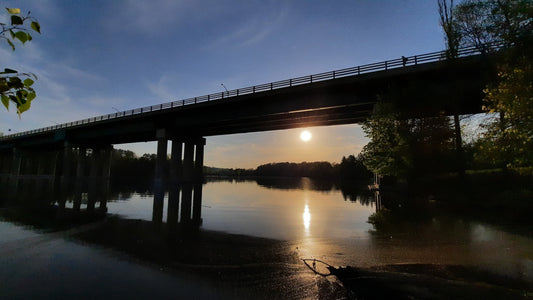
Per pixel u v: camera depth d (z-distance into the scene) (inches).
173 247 380.8
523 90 339.0
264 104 1599.4
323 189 2110.0
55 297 225.1
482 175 836.0
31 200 958.4
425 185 949.2
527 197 558.9
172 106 1930.4
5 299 220.8
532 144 341.1
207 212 756.6
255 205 941.2
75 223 556.4
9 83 72.8
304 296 223.9
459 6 797.2
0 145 3383.4
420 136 901.8
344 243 400.5
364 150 1079.0
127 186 1975.9
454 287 213.8
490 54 668.1
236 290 237.6
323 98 1396.4
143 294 230.8
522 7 459.2
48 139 2699.3
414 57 1091.9
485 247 348.5
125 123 2226.9
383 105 981.8
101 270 287.0
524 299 191.5
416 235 435.5
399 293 207.6
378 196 1211.9
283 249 371.6
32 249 363.3
